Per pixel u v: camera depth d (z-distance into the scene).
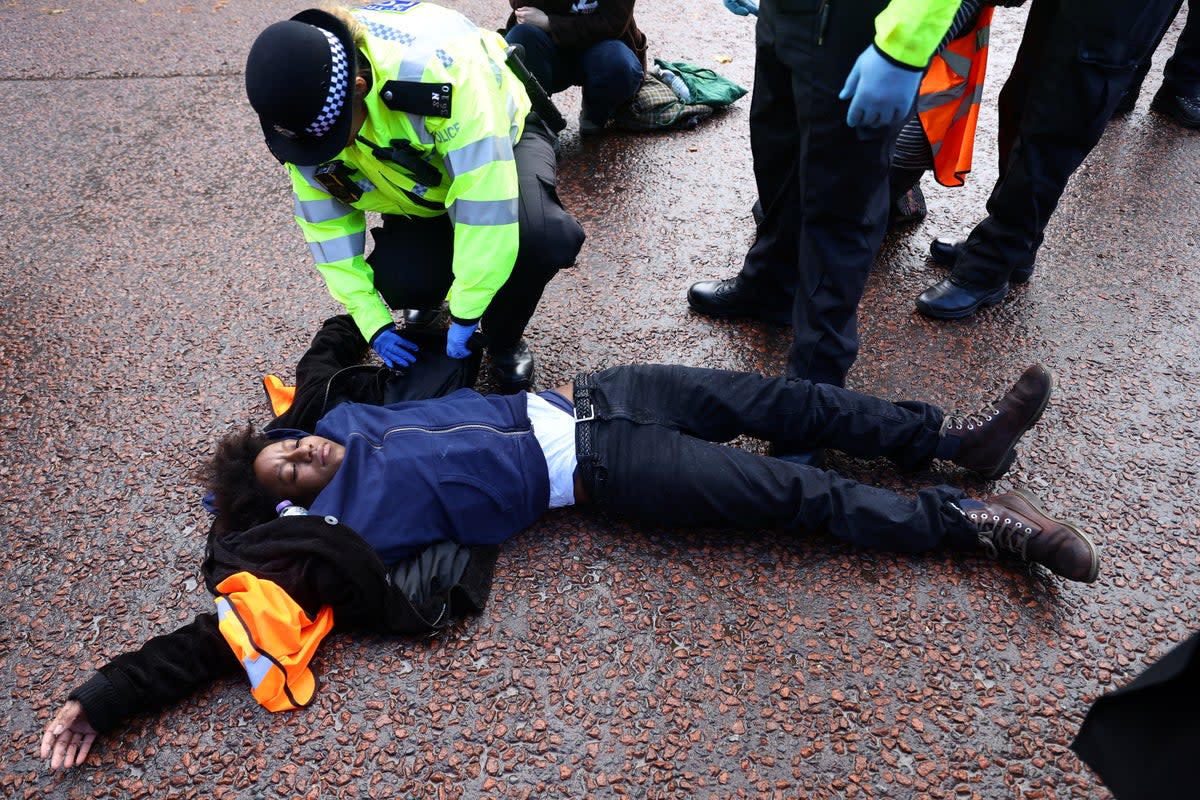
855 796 1.72
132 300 3.21
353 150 2.12
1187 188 3.54
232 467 2.16
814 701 1.88
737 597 2.09
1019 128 2.67
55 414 2.75
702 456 2.10
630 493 2.12
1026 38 2.66
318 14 1.96
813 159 2.01
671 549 2.21
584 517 2.31
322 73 1.82
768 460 2.14
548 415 2.23
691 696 1.90
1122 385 2.64
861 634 2.00
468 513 2.10
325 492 2.07
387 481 2.06
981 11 2.53
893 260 3.20
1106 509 2.26
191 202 3.75
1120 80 2.38
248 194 3.79
